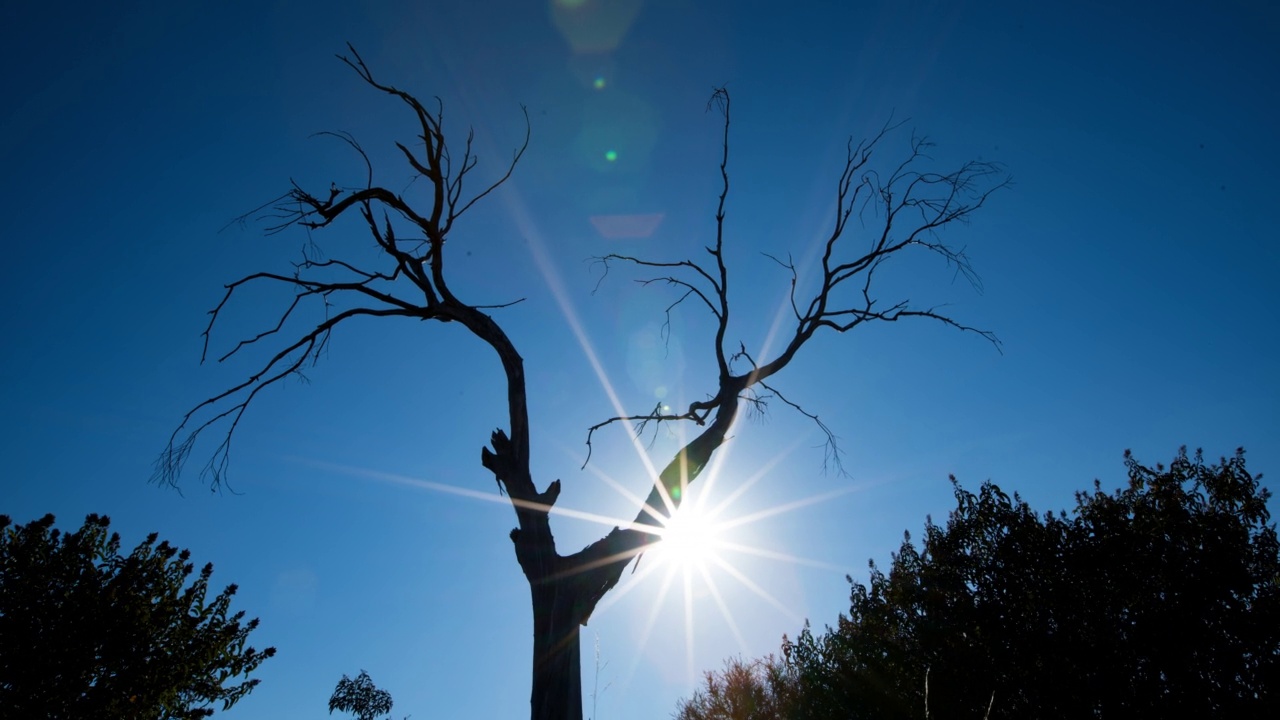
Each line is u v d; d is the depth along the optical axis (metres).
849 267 10.03
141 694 12.13
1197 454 15.60
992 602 15.37
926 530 17.14
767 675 20.88
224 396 8.11
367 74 8.09
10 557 12.06
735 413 8.96
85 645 11.73
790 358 9.60
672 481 8.23
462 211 8.71
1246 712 12.74
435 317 8.65
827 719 17.09
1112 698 13.51
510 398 8.21
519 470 7.84
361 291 8.45
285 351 8.25
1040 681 14.17
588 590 7.36
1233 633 13.55
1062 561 15.16
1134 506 15.80
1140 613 14.16
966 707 14.70
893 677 16.41
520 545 7.52
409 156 8.23
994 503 16.25
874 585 17.77
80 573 12.49
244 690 13.70
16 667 11.09
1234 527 14.37
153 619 12.85
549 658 6.89
